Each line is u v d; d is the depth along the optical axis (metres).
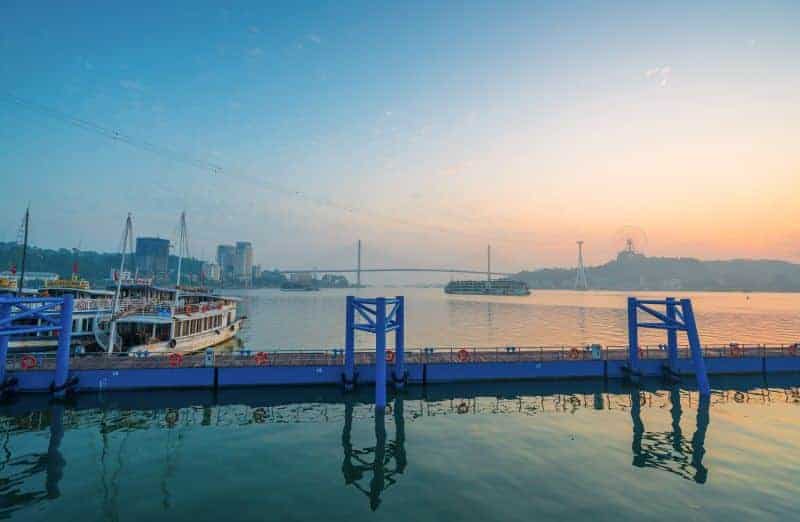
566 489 18.47
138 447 23.42
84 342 49.84
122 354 42.53
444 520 15.92
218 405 31.78
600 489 18.50
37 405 31.20
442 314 134.12
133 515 16.28
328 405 32.09
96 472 20.12
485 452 22.83
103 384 34.41
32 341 47.69
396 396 34.84
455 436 25.42
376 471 20.38
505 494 18.00
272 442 24.31
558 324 101.75
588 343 70.69
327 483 19.05
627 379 39.94
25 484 18.83
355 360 38.94
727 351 44.44
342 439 24.89
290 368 36.56
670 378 40.03
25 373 33.34
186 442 24.23
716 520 16.08
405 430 26.53
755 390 37.12
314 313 136.00
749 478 19.69
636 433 26.03
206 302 63.44
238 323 73.31
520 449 23.25
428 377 38.41
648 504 17.22
